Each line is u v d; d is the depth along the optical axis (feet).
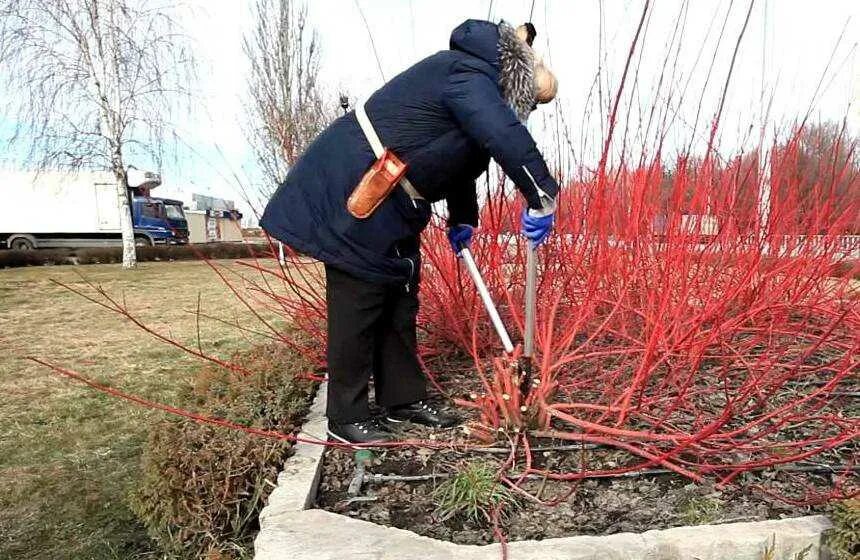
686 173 8.60
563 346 7.32
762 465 5.74
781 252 9.46
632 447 6.15
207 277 40.24
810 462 6.58
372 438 6.93
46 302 28.12
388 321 7.36
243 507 6.36
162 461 6.40
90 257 61.62
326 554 4.89
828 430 7.35
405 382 7.54
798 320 11.19
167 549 6.33
